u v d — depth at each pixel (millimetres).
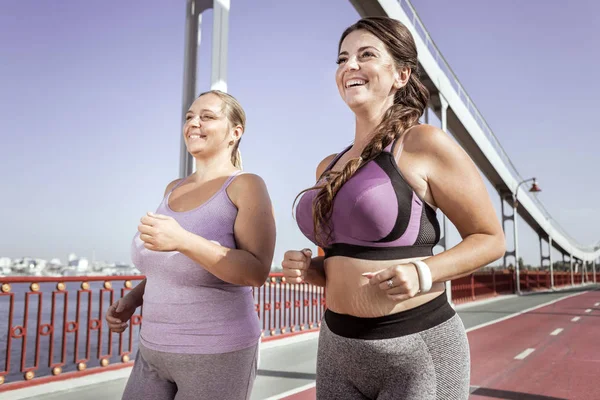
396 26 1548
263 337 7391
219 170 2035
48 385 4457
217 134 2016
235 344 1758
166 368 1756
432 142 1311
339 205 1338
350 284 1341
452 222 1354
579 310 14898
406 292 1161
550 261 41969
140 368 1872
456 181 1279
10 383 4293
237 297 1836
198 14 5238
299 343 7617
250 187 1874
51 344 4629
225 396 1729
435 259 1230
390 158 1337
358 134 1624
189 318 1734
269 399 4465
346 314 1363
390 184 1296
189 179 2129
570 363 6352
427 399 1244
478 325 10805
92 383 4719
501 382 5301
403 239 1304
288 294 8055
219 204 1871
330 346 1412
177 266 1746
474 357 6840
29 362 12336
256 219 1831
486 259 1258
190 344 1708
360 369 1335
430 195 1342
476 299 19844
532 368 6047
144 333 1816
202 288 1758
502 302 19156
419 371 1266
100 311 5035
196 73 5117
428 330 1271
